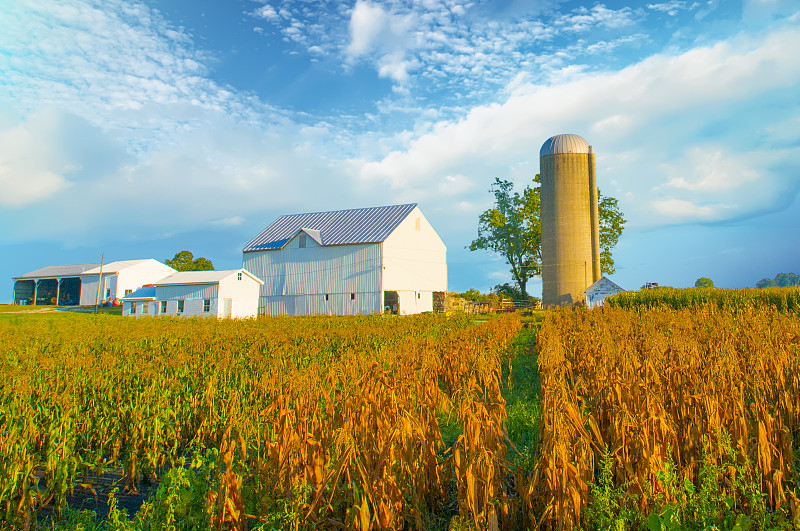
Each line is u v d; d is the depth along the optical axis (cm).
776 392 860
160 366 1266
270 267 6150
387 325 2709
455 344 1377
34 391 1049
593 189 5938
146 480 761
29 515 592
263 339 1833
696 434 605
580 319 2303
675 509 454
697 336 1443
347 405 710
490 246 8144
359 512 489
